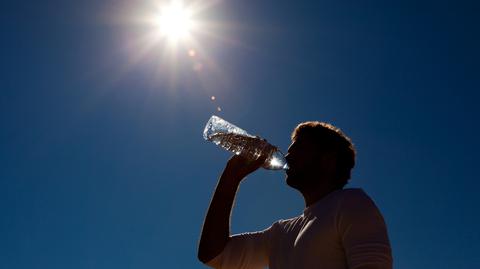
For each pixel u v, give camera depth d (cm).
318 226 227
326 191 256
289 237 244
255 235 270
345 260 220
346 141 267
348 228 218
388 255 212
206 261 268
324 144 261
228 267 267
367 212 220
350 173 266
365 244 212
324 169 259
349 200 226
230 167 279
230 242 270
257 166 275
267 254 263
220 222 269
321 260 222
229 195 274
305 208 252
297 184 264
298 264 228
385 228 221
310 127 270
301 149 264
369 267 208
